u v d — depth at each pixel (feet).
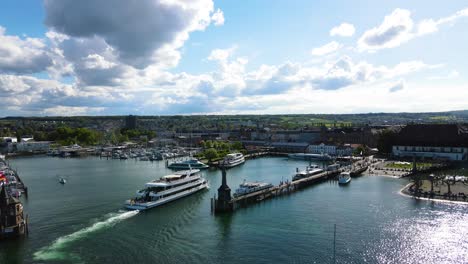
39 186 526.98
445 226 317.01
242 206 393.50
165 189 410.72
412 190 446.60
